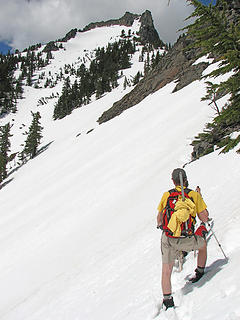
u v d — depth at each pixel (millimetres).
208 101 31219
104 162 36844
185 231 3441
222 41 5434
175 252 3533
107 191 26750
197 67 46438
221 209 6773
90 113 111375
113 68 186625
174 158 24000
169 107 42281
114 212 20406
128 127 48000
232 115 5867
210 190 10617
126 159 32531
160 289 4430
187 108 35906
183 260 4895
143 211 16281
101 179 30828
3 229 32000
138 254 8297
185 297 3404
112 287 6641
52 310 7965
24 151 87375
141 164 28531
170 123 35000
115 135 48781
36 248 22594
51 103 185625
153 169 25250
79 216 24688
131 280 6117
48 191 38938
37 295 11336
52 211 29641
